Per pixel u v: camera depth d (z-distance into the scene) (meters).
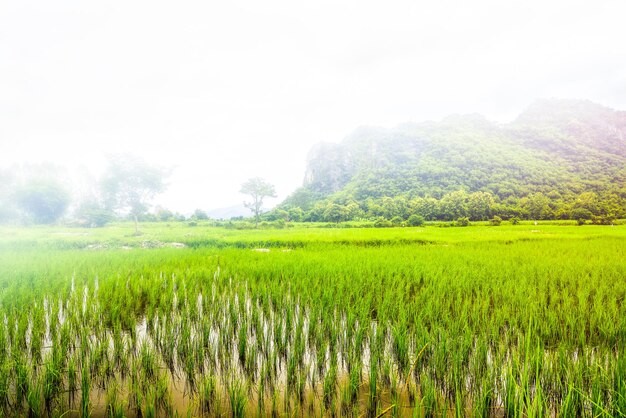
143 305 7.60
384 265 11.45
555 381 3.99
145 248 19.48
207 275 9.93
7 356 4.54
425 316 6.24
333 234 27.19
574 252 15.16
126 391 4.05
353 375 3.99
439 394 4.06
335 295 7.64
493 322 6.05
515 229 34.47
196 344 5.10
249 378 4.35
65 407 3.78
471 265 11.45
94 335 5.66
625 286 8.63
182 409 3.77
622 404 3.35
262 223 46.03
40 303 6.77
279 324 5.66
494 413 3.79
